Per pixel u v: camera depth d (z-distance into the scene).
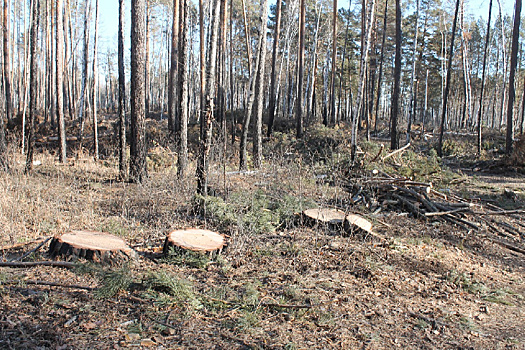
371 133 28.48
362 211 8.40
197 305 3.86
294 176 10.48
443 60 35.00
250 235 6.07
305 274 4.99
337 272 5.14
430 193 9.49
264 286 4.54
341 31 35.47
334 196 9.34
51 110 24.09
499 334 4.03
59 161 14.25
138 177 10.05
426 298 4.73
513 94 18.94
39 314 3.42
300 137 22.17
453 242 7.14
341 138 19.58
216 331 3.49
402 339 3.74
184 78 9.41
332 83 27.66
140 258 5.06
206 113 7.49
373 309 4.26
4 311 3.42
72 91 31.11
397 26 18.38
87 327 3.30
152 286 4.05
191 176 9.38
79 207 7.15
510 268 6.33
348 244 6.19
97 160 15.06
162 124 26.61
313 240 6.29
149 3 34.97
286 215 7.29
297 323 3.80
